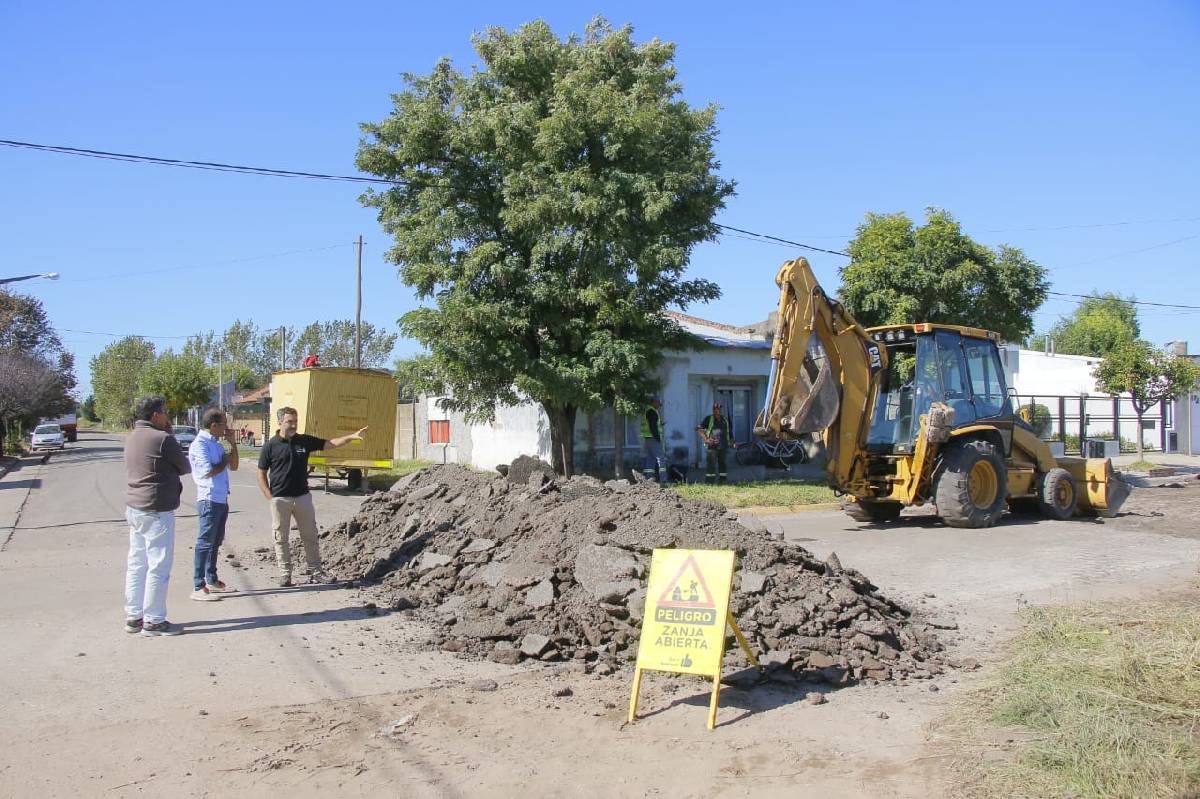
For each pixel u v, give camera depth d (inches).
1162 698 215.3
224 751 201.5
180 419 3166.8
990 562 438.3
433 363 746.8
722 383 1023.6
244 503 748.6
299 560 445.4
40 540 549.6
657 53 786.2
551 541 333.1
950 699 235.5
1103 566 426.0
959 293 848.3
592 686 247.0
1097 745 188.4
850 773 188.5
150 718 221.9
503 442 1043.9
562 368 733.9
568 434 816.3
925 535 525.0
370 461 874.1
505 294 756.6
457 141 740.0
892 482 551.8
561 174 710.5
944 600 358.6
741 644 241.3
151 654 278.4
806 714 224.4
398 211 784.9
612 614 285.1
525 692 242.1
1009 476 579.5
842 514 647.8
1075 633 278.7
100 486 981.8
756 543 305.6
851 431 530.9
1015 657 263.1
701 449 991.0
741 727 215.8
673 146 764.0
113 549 507.5
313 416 850.8
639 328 786.2
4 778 186.9
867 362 538.9
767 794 179.2
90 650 282.8
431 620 317.1
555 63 778.2
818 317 510.3
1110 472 604.4
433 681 251.8
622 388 767.7
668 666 220.4
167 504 302.7
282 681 251.4
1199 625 278.1
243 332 3629.4
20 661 270.5
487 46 782.5
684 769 191.6
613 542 313.9
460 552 368.8
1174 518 603.2
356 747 204.1
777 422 485.7
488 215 770.2
